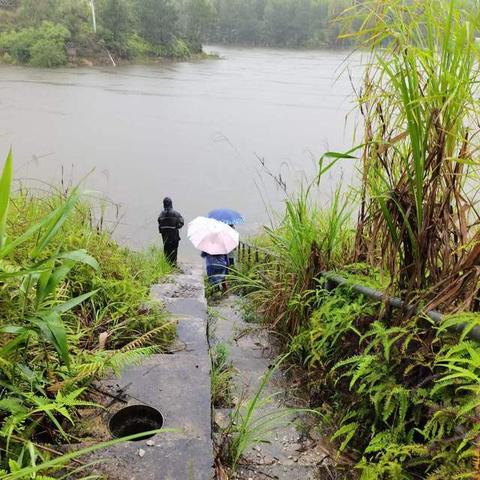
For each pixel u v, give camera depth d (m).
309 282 3.35
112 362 2.36
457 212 2.04
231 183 23.55
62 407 1.86
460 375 1.69
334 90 60.25
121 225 8.34
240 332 3.89
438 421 1.84
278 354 3.50
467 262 1.92
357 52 2.51
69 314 2.95
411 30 2.03
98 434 2.19
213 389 2.83
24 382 2.06
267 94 57.56
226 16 115.75
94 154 28.20
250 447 2.42
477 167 2.00
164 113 44.81
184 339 3.34
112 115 42.19
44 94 49.91
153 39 86.50
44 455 1.91
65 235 3.75
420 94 2.02
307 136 36.31
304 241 3.44
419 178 2.04
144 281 5.12
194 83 64.62
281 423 2.62
